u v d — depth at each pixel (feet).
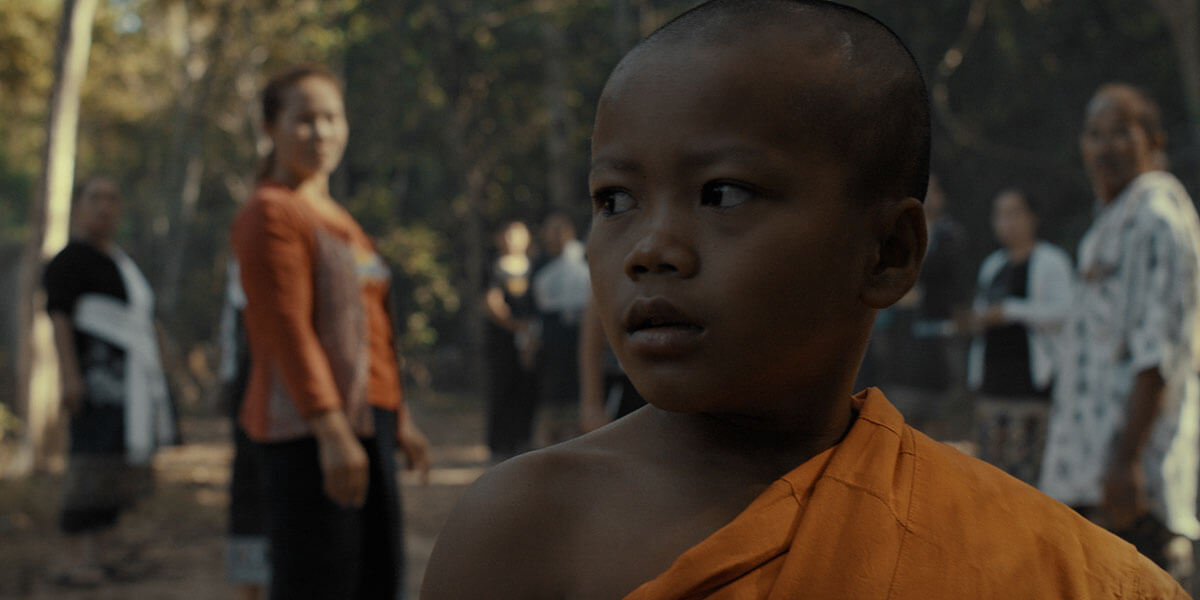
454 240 66.90
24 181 106.73
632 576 2.50
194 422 46.21
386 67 57.47
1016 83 48.98
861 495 2.55
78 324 17.01
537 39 54.90
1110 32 46.80
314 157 9.16
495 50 55.06
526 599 2.57
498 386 29.55
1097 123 10.00
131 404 17.29
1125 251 9.55
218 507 23.39
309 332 8.39
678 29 2.47
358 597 8.98
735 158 2.32
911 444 2.76
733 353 2.34
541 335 25.86
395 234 60.70
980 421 16.15
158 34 66.69
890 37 2.59
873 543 2.50
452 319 70.13
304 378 8.23
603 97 2.51
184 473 28.63
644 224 2.39
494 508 2.66
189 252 79.51
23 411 28.09
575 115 54.65
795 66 2.39
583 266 25.75
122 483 17.28
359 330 8.78
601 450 2.71
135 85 68.08
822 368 2.54
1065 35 46.98
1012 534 2.70
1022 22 47.16
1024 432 15.58
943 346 25.07
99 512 17.24
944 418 25.18
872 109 2.47
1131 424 9.21
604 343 15.12
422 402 57.98
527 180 59.82
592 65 53.83
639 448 2.69
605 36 53.88
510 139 58.80
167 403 17.98
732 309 2.32
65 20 29.19
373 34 55.77
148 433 17.49
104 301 17.12
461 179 60.13
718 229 2.34
